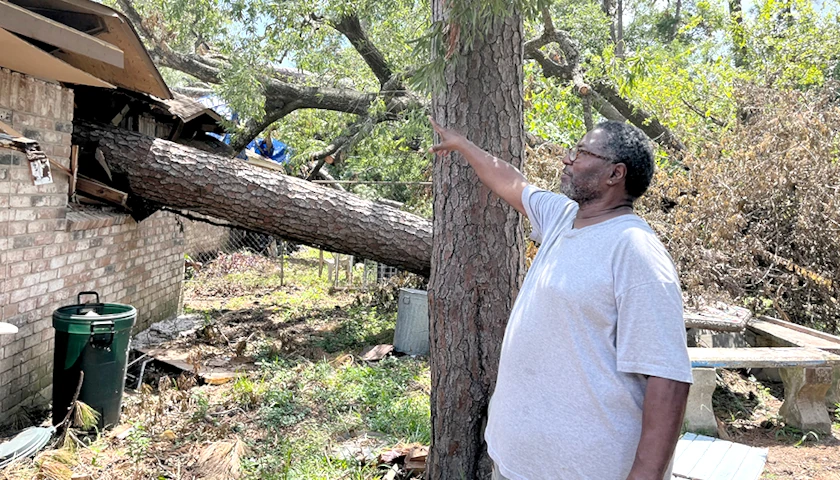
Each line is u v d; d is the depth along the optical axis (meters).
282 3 10.01
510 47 3.00
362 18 10.45
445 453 3.14
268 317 9.05
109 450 4.16
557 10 12.77
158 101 7.17
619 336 1.66
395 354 7.16
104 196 6.09
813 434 4.65
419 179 10.84
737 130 7.80
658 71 9.91
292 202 6.65
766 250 7.02
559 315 1.77
